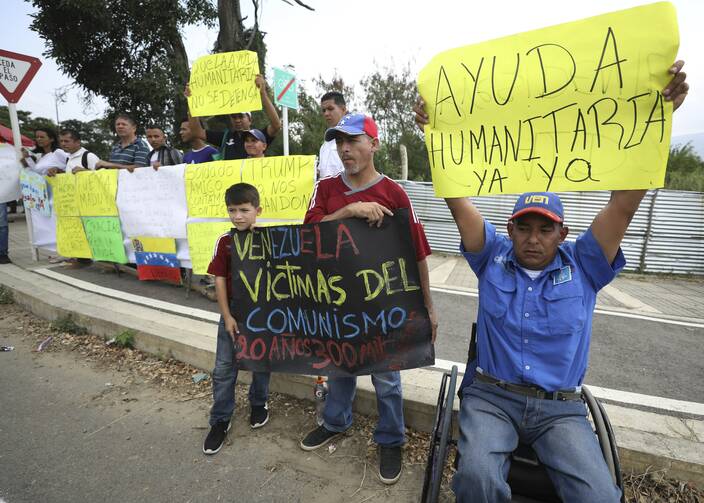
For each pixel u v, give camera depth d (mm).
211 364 3301
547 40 1595
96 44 12461
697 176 9852
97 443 2555
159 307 4531
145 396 3094
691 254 7238
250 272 2418
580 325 1752
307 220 2336
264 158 4230
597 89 1541
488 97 1695
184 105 12766
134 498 2123
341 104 4164
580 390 1852
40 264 6645
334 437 2570
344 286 2219
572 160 1607
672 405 2859
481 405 1837
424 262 2152
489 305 1892
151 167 4930
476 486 1533
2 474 2283
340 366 2299
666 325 4570
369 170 2162
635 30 1472
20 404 3000
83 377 3391
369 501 2115
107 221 5492
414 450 2453
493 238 1980
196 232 4715
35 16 11562
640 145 1512
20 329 4422
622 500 1552
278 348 2408
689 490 2029
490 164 1725
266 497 2137
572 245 1869
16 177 6562
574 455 1572
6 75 6254
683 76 1419
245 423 2750
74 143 5961
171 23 12234
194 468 2342
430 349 2172
